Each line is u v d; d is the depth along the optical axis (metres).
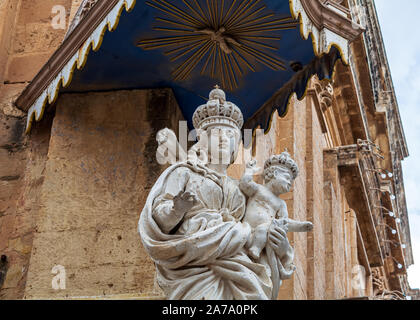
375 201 13.34
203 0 6.39
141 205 6.60
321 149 10.81
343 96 12.04
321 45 6.49
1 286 6.62
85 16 6.61
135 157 6.80
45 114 7.29
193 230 5.20
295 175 5.84
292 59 6.82
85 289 6.32
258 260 5.36
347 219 11.67
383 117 13.73
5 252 6.76
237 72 6.96
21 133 7.28
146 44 6.72
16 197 7.00
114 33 6.63
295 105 9.60
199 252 5.05
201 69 6.93
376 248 12.73
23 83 7.67
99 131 6.93
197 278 5.06
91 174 6.77
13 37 7.95
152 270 6.33
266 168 5.82
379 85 13.94
